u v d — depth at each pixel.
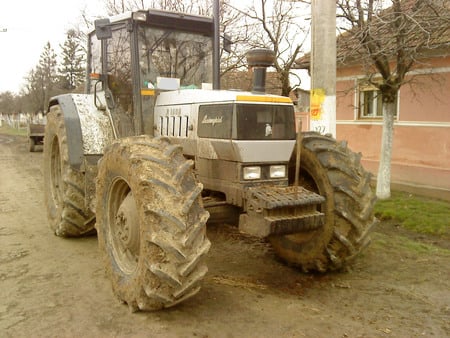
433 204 8.26
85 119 5.57
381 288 4.48
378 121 11.39
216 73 5.61
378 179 8.92
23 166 13.89
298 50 9.38
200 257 3.43
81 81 30.91
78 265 4.93
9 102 55.88
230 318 3.69
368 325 3.68
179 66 5.41
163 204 3.43
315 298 4.22
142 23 5.16
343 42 7.01
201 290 4.27
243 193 4.00
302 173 4.74
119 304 3.93
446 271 4.95
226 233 6.34
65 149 5.54
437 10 6.02
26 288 4.29
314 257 4.62
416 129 10.41
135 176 3.61
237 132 3.92
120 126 5.45
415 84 9.76
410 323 3.74
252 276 4.78
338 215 4.34
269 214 3.86
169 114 4.83
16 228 6.40
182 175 3.59
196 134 4.41
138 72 5.07
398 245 5.88
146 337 3.38
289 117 4.16
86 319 3.66
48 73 32.47
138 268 3.60
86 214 5.58
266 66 4.32
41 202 8.21
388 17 6.39
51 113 6.22
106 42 5.64
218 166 4.27
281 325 3.60
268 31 9.40
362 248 4.45
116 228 4.23
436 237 6.53
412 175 10.52
